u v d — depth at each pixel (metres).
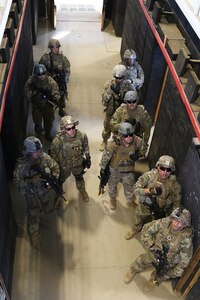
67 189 5.83
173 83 4.82
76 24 10.76
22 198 5.59
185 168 4.23
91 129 7.08
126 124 4.32
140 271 4.57
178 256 3.86
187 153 4.17
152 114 6.96
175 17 5.06
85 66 8.96
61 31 10.30
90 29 10.58
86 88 8.23
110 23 10.95
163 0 5.56
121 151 4.57
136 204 5.49
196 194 3.87
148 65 6.25
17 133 5.73
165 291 4.65
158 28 5.01
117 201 5.71
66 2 12.04
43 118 6.32
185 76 4.12
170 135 4.98
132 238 5.21
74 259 4.89
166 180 4.19
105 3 9.88
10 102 4.91
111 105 5.78
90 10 11.69
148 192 4.24
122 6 9.59
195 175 3.91
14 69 5.30
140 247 5.11
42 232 5.17
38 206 4.52
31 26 8.41
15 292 4.49
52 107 6.07
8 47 4.41
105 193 5.81
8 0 4.36
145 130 5.40
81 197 5.72
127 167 4.77
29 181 4.21
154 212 4.46
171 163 3.97
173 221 3.62
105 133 6.30
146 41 6.33
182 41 4.58
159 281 4.43
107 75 8.74
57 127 7.02
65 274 4.72
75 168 5.00
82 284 4.64
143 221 5.35
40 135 6.61
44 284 4.59
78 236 5.17
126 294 4.59
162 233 3.84
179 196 4.27
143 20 6.55
